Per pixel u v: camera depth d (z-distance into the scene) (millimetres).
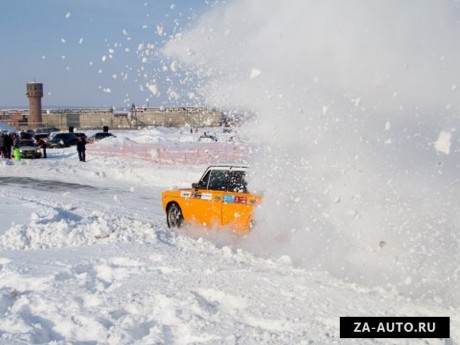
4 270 7703
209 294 6230
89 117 76562
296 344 4691
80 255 8578
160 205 16062
